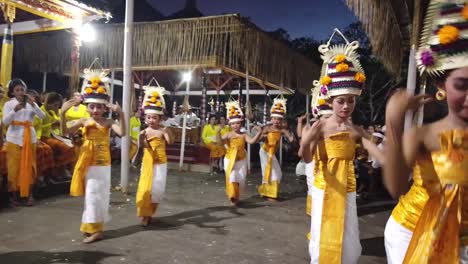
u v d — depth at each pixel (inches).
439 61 62.7
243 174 271.7
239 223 221.0
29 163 236.4
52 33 445.4
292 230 211.5
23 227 192.7
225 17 380.2
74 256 156.6
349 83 128.0
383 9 234.1
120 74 521.3
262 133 272.8
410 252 69.9
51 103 289.9
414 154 68.0
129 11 277.9
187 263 155.4
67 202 250.4
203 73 468.1
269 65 438.9
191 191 313.3
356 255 130.6
